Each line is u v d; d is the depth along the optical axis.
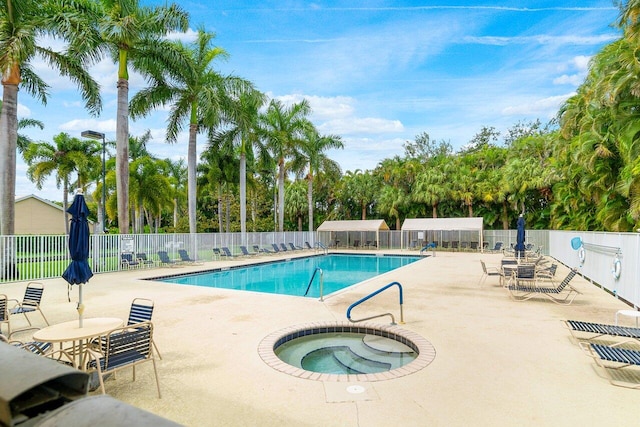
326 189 43.78
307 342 6.91
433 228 29.73
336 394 4.33
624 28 12.85
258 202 48.00
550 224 32.53
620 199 16.91
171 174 44.19
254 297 10.19
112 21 16.42
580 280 13.47
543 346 5.97
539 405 4.05
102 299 10.00
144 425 0.88
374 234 33.25
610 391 4.38
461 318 7.75
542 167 32.75
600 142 16.88
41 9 15.54
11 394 1.00
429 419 3.76
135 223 36.69
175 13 18.28
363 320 7.26
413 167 39.09
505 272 12.31
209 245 22.56
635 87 12.86
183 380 4.73
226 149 27.36
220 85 22.98
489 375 4.85
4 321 6.13
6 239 13.17
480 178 36.28
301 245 31.25
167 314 8.21
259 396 4.29
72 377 1.11
